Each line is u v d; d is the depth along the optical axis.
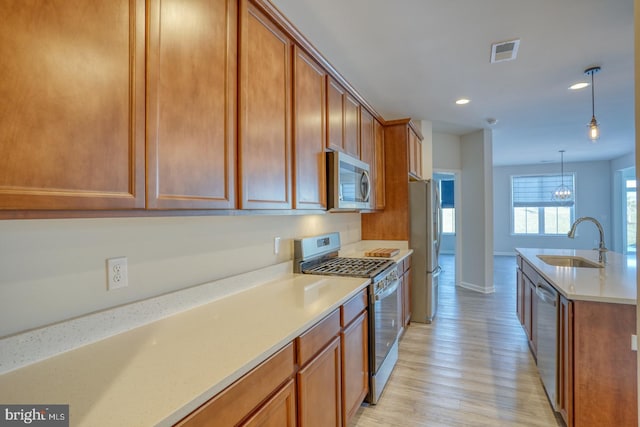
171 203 1.13
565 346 1.97
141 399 0.85
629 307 1.79
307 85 2.08
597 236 8.83
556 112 4.38
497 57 2.79
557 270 2.54
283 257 2.43
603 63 2.91
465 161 5.80
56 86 0.82
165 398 0.86
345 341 1.86
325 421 1.61
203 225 1.72
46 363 1.04
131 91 1.00
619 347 1.81
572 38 2.48
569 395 1.90
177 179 1.16
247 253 2.05
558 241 9.23
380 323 2.41
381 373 2.42
